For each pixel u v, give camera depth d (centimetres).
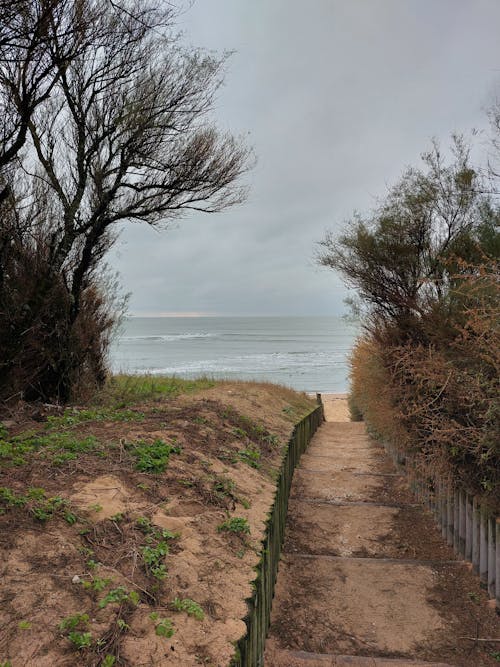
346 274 822
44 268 709
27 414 645
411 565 491
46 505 300
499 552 409
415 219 765
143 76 750
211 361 5762
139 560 277
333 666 336
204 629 242
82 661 197
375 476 827
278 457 654
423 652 359
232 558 325
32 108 571
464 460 448
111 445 451
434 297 673
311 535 582
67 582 241
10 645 196
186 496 390
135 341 10175
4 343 658
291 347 8600
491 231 709
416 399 564
